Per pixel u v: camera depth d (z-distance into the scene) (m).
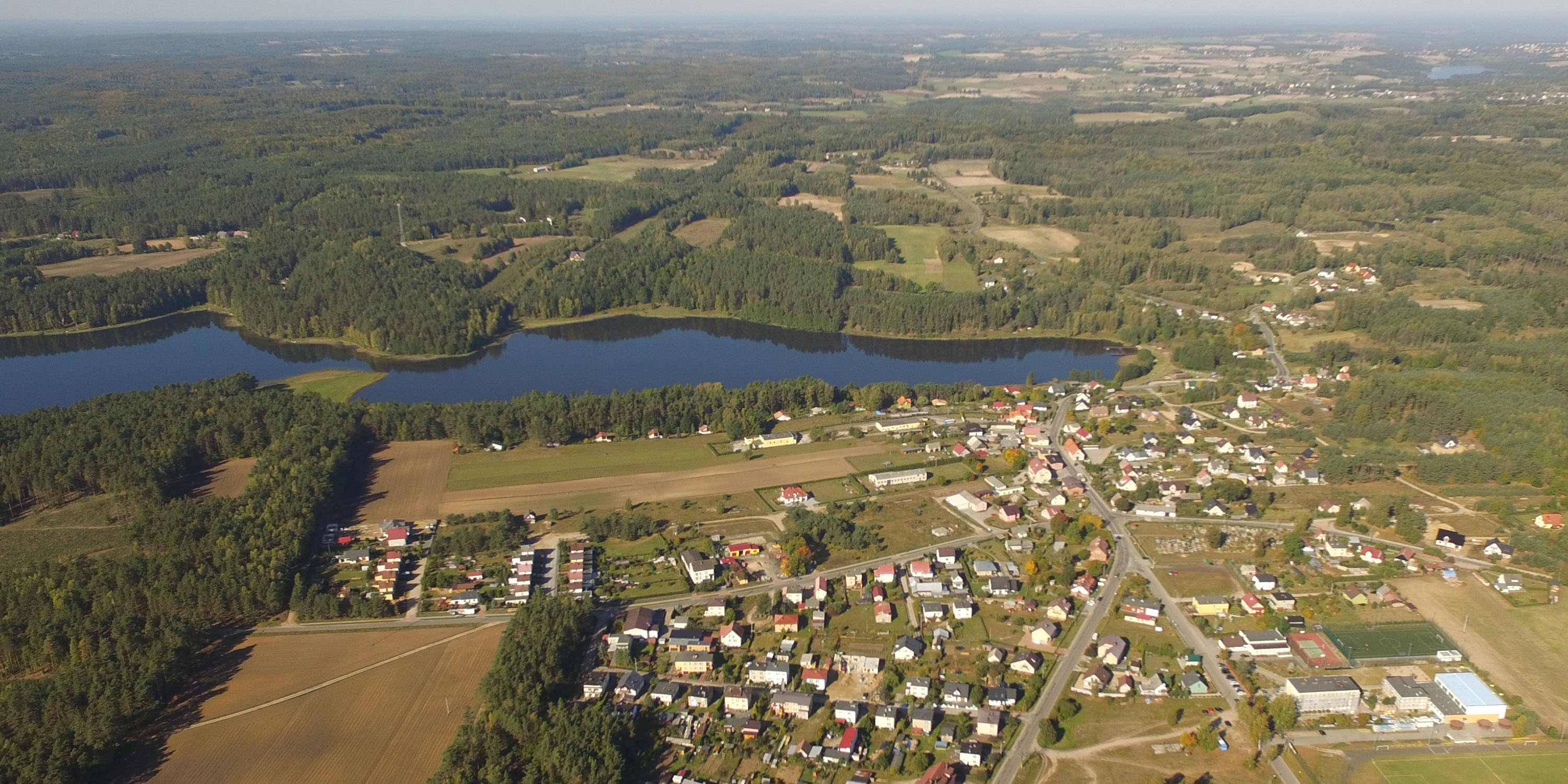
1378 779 180.50
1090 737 191.50
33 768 178.25
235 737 192.75
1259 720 187.88
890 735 193.00
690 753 188.88
